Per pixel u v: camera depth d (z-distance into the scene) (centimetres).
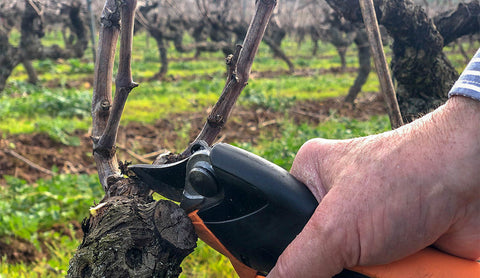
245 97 1299
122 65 118
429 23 359
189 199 92
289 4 2248
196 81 1762
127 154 803
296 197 84
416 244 71
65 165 778
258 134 963
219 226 90
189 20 1980
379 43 149
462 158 66
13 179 615
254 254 90
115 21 129
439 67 369
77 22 1564
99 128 131
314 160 86
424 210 68
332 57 3033
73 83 1769
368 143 76
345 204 72
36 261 445
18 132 942
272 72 2244
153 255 91
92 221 101
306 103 1320
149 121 1066
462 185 67
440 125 69
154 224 92
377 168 71
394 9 345
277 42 2239
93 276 89
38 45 1370
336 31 2089
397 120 151
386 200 69
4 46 1241
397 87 388
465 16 388
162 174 102
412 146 70
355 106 1271
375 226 70
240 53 116
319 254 74
